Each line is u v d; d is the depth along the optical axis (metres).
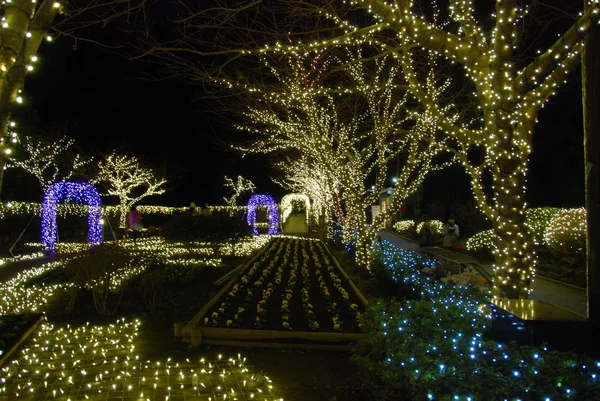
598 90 5.27
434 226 27.47
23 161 24.47
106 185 33.94
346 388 5.61
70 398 5.40
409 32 6.55
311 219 39.88
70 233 26.55
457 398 3.40
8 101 4.18
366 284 12.40
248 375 6.09
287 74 12.70
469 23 7.36
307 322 7.99
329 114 17.16
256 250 19.78
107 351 7.02
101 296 9.23
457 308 5.97
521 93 6.70
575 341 4.45
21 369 6.29
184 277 12.46
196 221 17.16
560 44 5.88
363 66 13.48
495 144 7.23
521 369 3.70
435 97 11.93
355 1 6.32
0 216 18.88
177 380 5.94
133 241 23.36
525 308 5.00
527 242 7.41
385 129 14.73
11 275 14.00
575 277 12.80
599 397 3.23
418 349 4.43
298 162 28.00
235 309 8.94
